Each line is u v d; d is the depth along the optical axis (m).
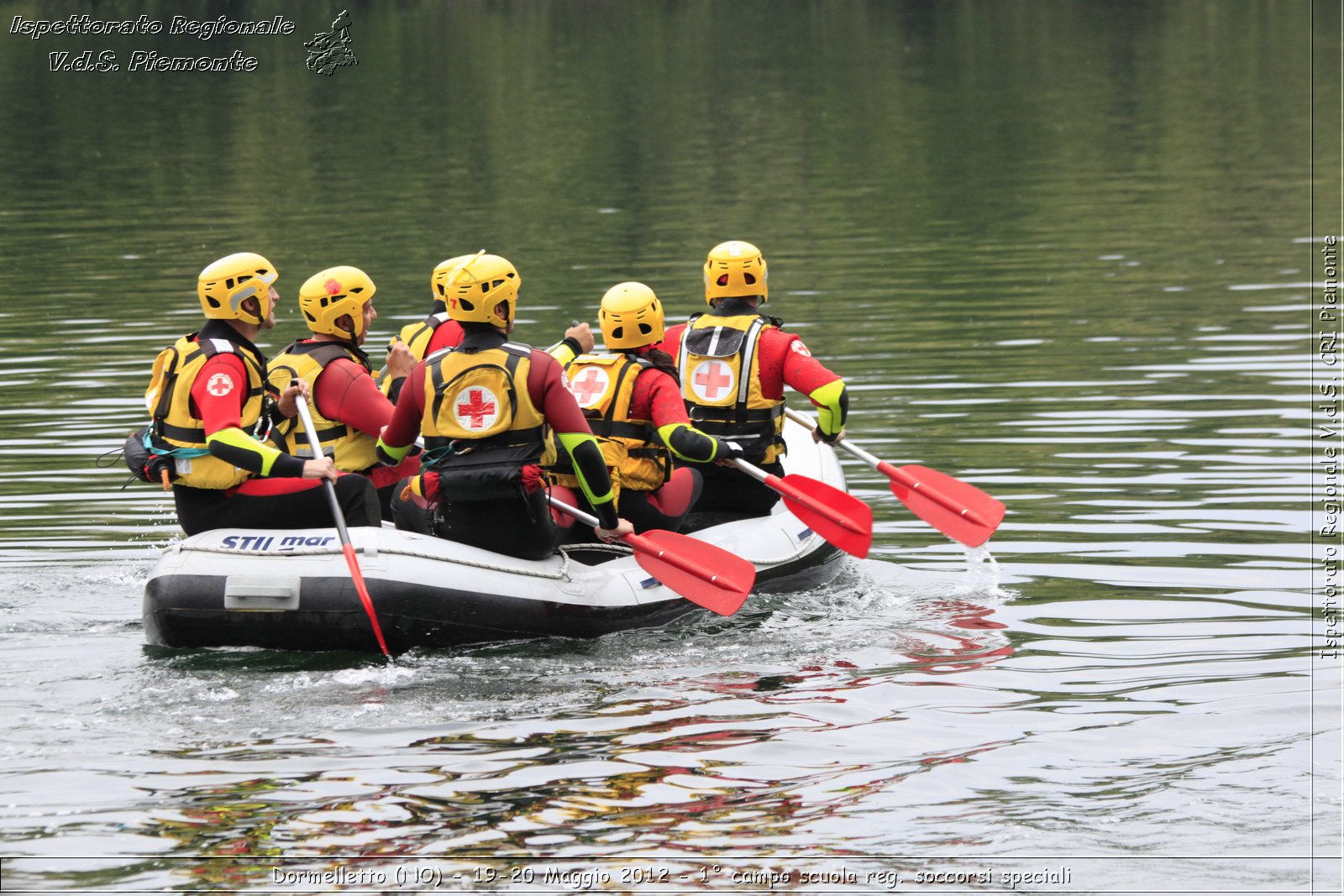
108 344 26.94
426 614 13.20
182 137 56.59
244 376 13.30
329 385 14.39
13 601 14.70
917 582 15.35
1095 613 13.95
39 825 9.60
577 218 40.81
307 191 45.69
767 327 16.17
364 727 11.30
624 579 14.37
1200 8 98.81
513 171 49.28
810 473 17.92
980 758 10.57
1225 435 20.06
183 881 8.89
